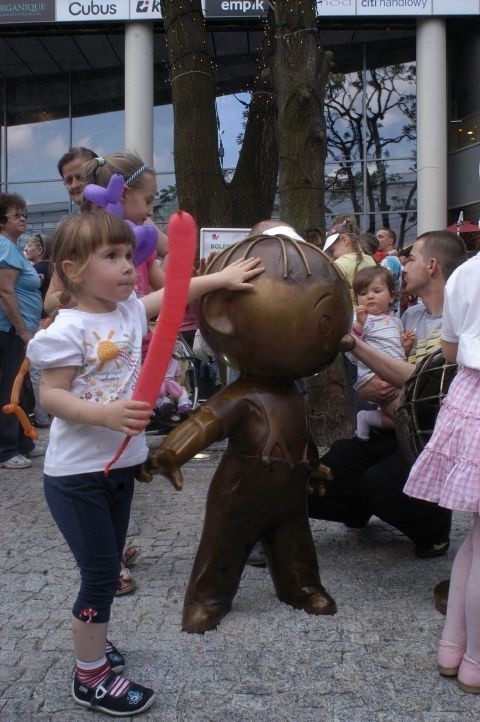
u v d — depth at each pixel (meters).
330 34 15.77
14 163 18.20
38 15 14.55
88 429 2.25
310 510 3.71
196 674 2.51
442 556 3.62
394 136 16.84
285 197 5.81
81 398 2.23
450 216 17.08
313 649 2.67
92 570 2.26
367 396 3.54
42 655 2.65
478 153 16.28
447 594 2.98
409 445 2.95
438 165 15.10
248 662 2.58
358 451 3.68
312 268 2.62
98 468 2.26
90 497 2.26
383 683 2.45
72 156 3.79
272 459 2.71
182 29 6.29
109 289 2.24
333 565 3.51
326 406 5.76
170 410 4.07
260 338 2.59
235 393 2.72
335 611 2.97
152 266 3.44
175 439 2.55
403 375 3.18
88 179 3.28
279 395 2.76
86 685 2.30
